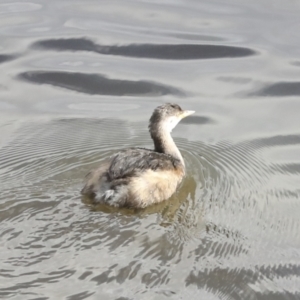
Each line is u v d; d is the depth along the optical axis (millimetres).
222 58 15594
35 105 13781
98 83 14625
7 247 9000
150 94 14273
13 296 8062
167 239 9367
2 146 12078
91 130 12836
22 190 10391
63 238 9250
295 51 15781
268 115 13555
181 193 10773
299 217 10172
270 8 17891
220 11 17828
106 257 8883
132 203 10086
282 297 8367
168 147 11547
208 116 13523
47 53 15734
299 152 12234
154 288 8336
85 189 10336
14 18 17312
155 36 16484
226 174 11391
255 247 9352
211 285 8477
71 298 8055
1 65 15164
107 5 18172
